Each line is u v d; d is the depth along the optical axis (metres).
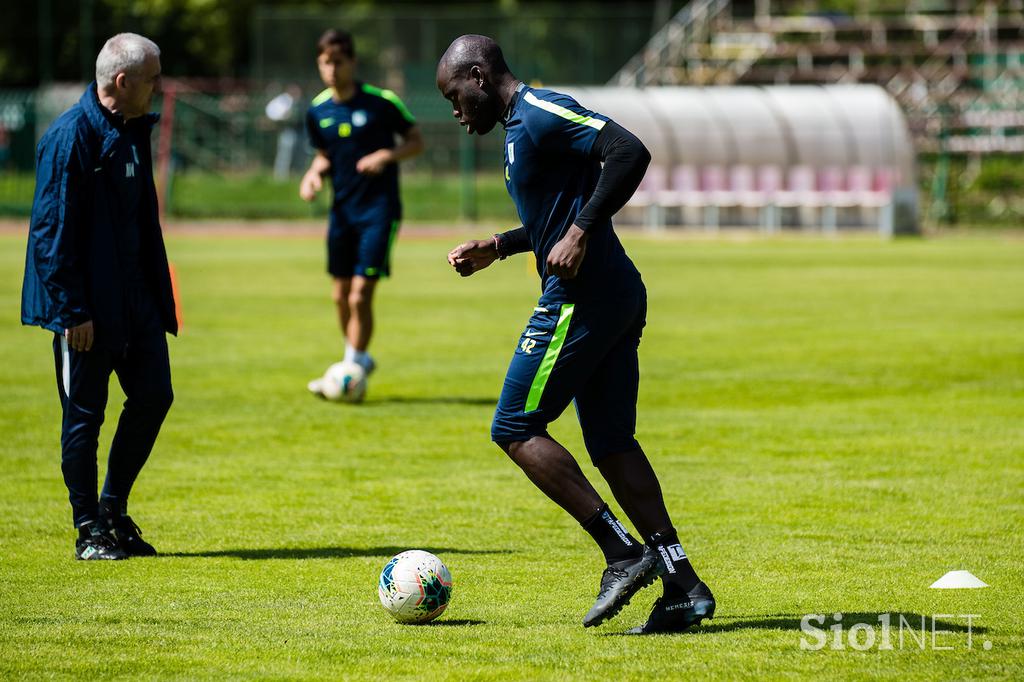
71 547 21.02
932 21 132.75
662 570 15.96
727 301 58.44
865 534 21.67
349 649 15.89
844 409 33.53
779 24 135.25
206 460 27.73
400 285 66.94
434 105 117.94
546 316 16.59
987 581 18.86
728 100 107.75
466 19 127.69
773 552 20.56
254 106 122.56
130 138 20.12
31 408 33.53
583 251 15.84
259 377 38.44
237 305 56.56
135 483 25.61
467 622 17.09
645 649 15.84
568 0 166.25
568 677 14.82
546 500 24.38
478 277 71.88
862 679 14.71
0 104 116.69
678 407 33.84
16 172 116.06
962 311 54.38
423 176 117.94
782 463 27.31
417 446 29.31
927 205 112.75
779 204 103.56
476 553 20.70
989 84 126.69
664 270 73.56
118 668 15.25
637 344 17.25
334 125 35.12
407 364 41.25
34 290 19.72
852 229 102.88
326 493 24.84
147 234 20.53
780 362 41.19
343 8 164.38
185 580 19.16
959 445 29.11
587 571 19.64
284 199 112.88
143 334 20.42
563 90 109.44
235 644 16.12
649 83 130.38
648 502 16.75
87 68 145.25
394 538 21.64
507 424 16.73
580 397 17.17
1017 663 15.23
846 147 104.69
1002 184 109.69
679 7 160.12
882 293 61.41
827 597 18.11
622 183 15.70
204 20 152.12
